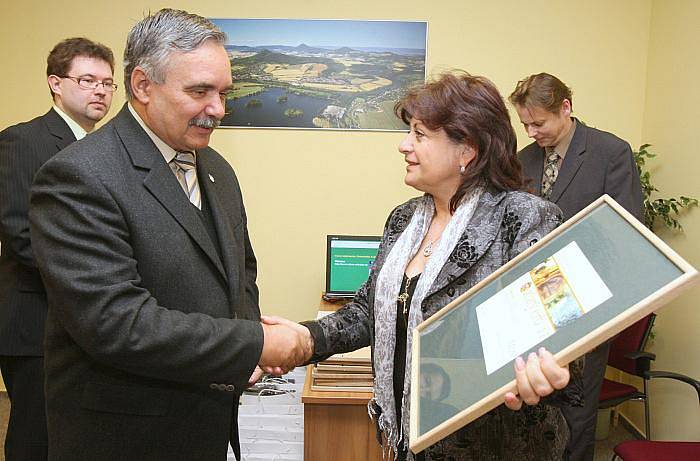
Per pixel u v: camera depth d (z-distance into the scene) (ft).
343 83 10.87
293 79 10.86
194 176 4.73
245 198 11.14
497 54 10.85
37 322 6.81
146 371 4.04
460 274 4.21
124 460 4.29
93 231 3.92
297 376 8.64
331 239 10.16
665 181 10.11
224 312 4.53
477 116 4.26
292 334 4.63
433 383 3.66
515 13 10.78
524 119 8.61
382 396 4.66
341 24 10.77
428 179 4.45
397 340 4.61
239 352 4.15
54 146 7.15
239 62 10.83
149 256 4.16
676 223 9.64
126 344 3.87
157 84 4.11
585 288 3.19
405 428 4.41
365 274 10.12
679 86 9.63
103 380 4.24
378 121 10.94
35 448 6.95
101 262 3.92
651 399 10.41
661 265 2.92
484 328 3.61
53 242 3.95
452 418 3.21
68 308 3.92
